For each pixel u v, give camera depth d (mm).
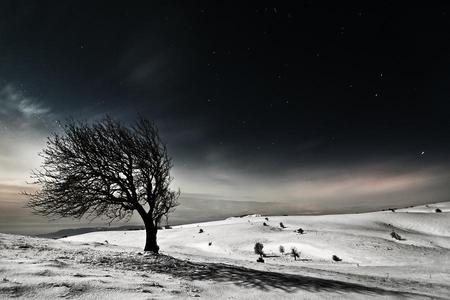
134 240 74250
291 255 55062
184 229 95938
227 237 74875
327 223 96688
